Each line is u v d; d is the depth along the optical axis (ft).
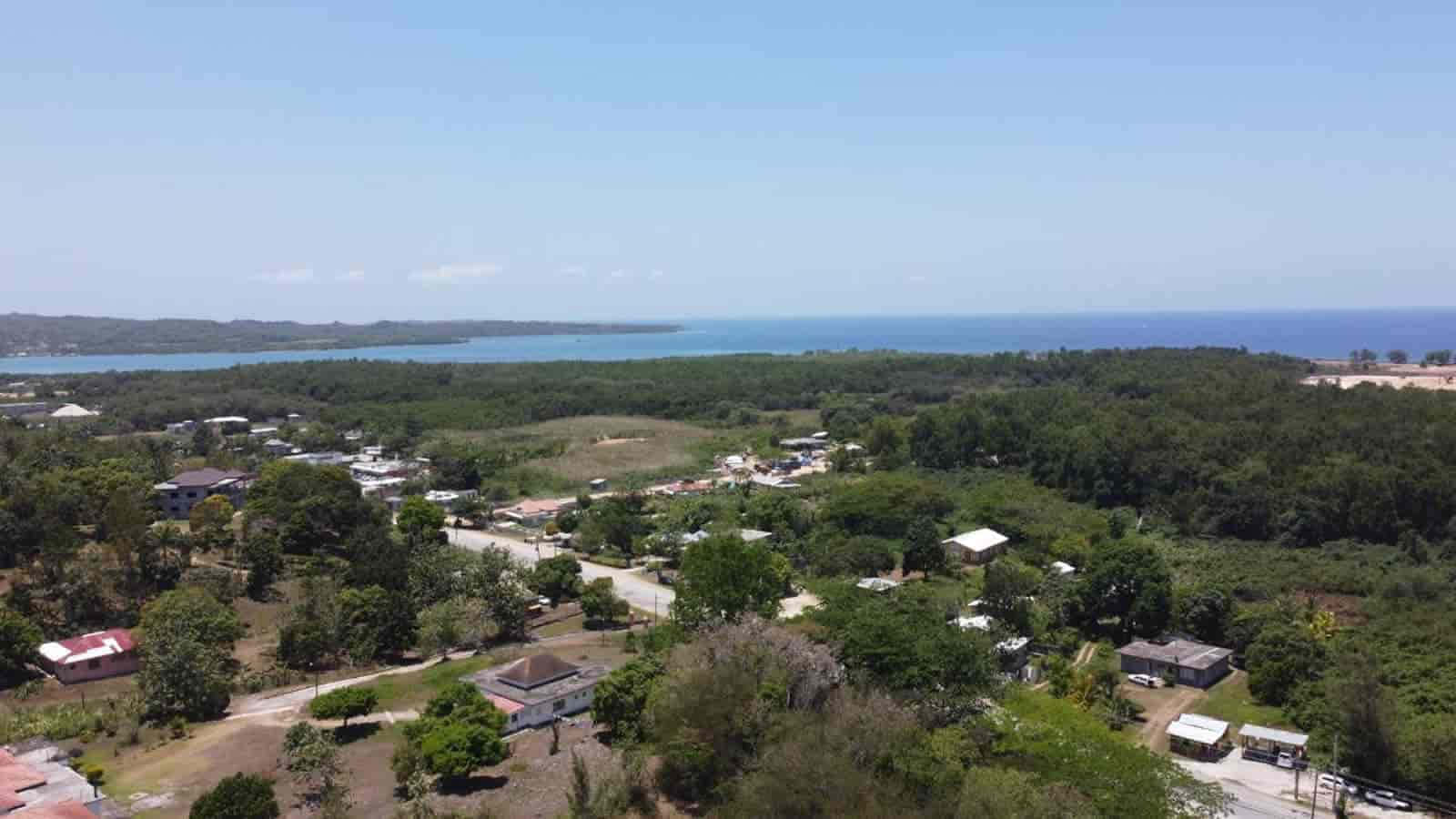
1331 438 367.25
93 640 216.74
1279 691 215.72
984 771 131.13
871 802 126.41
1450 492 311.68
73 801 144.87
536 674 195.21
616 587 304.91
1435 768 172.86
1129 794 134.00
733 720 150.41
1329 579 286.25
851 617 187.32
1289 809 168.86
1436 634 230.07
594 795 142.51
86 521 286.87
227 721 190.49
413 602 251.60
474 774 158.61
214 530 288.10
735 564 206.69
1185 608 257.14
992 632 221.25
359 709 182.70
